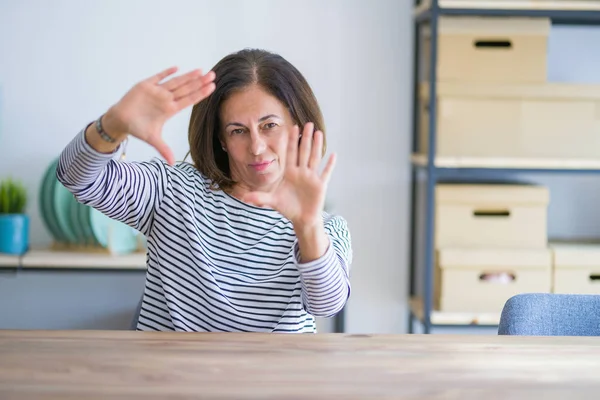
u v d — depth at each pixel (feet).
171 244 5.11
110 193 4.84
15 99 10.20
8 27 10.12
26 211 10.29
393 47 10.43
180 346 3.82
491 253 9.51
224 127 5.02
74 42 10.19
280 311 5.04
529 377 3.49
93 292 10.62
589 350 3.95
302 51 10.37
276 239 5.16
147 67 10.27
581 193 10.82
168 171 5.27
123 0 10.19
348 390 3.25
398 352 3.82
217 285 5.03
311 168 4.00
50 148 10.28
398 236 10.70
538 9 9.20
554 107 9.48
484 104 9.45
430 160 9.36
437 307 9.78
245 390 3.22
